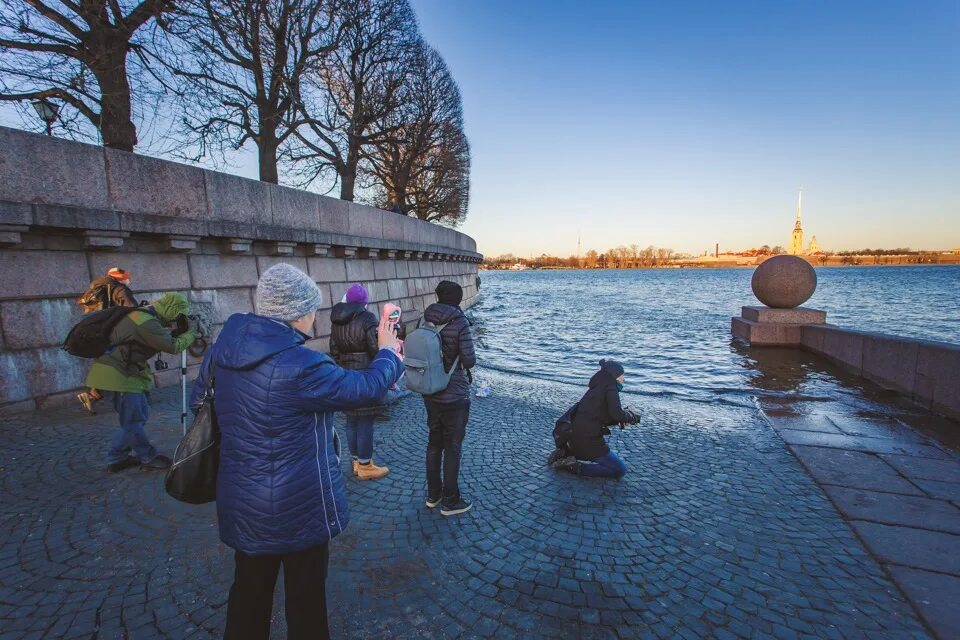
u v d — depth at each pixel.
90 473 4.09
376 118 18.39
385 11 16.98
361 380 1.81
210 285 7.54
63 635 2.32
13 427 5.06
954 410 6.58
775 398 8.23
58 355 5.84
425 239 16.59
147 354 4.05
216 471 1.79
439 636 2.41
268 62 12.27
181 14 9.18
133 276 6.54
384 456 4.94
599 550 3.23
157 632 2.36
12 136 5.16
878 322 21.89
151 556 2.98
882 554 3.24
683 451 5.31
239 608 1.80
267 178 13.88
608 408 4.38
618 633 2.46
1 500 3.59
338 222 10.34
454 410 3.62
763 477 4.58
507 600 2.70
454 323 3.59
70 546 3.06
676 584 2.88
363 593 2.72
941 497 4.13
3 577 2.74
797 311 13.69
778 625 2.54
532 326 22.14
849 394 8.44
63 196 5.59
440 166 25.73
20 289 5.52
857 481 4.48
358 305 4.44
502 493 4.12
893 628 2.53
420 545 3.25
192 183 7.02
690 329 20.19
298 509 1.72
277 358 1.67
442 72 23.94
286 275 1.80
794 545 3.35
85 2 8.20
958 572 3.03
